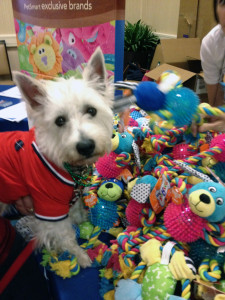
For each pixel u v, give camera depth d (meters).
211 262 0.77
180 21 2.42
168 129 1.00
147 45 3.34
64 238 1.02
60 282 0.90
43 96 0.92
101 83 1.00
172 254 0.78
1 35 3.71
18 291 0.68
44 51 1.63
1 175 0.97
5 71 3.66
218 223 0.77
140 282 0.80
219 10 1.12
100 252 0.97
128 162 1.08
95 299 0.85
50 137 0.93
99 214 1.06
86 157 0.91
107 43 1.32
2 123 1.64
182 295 0.71
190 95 0.80
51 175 0.93
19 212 1.23
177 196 0.83
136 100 0.80
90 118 0.94
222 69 1.22
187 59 2.09
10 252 0.66
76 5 1.32
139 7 3.92
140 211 0.93
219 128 0.91
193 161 0.96
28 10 1.57
